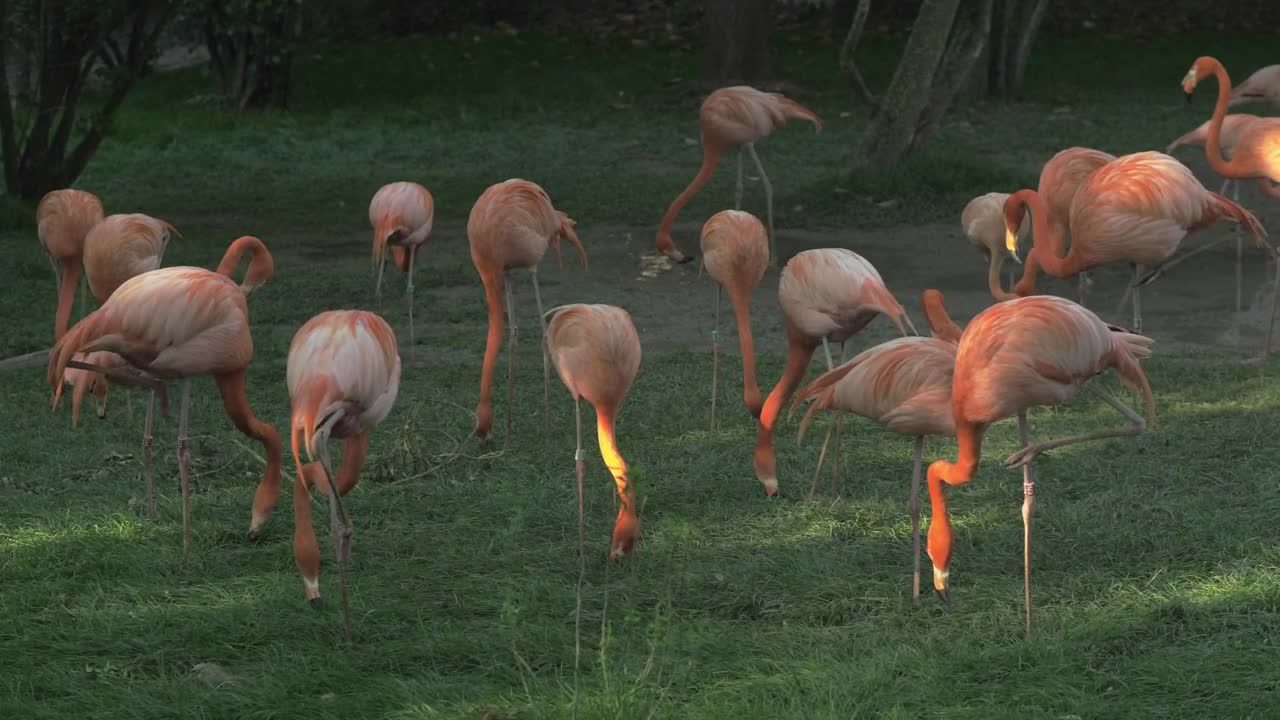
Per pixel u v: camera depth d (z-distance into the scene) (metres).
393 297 21.56
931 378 9.82
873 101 28.83
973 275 22.38
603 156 35.16
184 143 37.50
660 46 49.09
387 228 16.92
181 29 43.62
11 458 14.02
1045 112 39.28
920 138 29.31
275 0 31.20
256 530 11.79
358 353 9.79
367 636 9.80
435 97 43.81
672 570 10.84
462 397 16.20
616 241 25.83
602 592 10.52
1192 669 8.69
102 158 35.50
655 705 8.30
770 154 34.47
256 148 36.84
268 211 29.44
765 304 21.08
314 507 12.62
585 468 13.62
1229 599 9.73
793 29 50.19
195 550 11.55
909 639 9.48
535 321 20.22
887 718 8.17
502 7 52.03
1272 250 15.79
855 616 10.03
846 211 27.23
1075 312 8.96
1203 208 14.94
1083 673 8.82
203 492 13.12
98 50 27.31
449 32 51.06
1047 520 11.63
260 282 12.64
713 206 28.53
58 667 9.30
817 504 12.32
